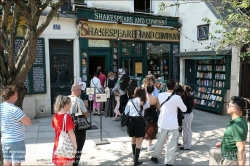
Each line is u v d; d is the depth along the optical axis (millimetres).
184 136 5352
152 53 10445
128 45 9898
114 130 6766
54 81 8625
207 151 5246
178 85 5348
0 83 3895
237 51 8500
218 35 8875
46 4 3775
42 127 7020
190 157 4914
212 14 9141
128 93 4656
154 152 4574
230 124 2951
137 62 10164
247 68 8367
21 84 3979
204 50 9602
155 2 10469
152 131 5078
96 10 8750
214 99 9258
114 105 8250
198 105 9969
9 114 3379
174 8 10898
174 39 10859
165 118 4371
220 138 6141
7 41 4094
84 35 8727
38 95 8188
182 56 10484
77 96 4250
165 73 10867
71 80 8875
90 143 5688
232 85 8750
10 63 3881
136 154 4480
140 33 9938
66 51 8734
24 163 4484
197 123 7695
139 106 4504
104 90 8172
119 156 4938
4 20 4094
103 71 9547
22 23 7633
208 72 9773
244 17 5195
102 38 9133
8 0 3629
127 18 9461
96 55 9227
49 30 8180
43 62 8133
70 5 8648
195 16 10023
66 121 3404
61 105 3461
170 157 4312
